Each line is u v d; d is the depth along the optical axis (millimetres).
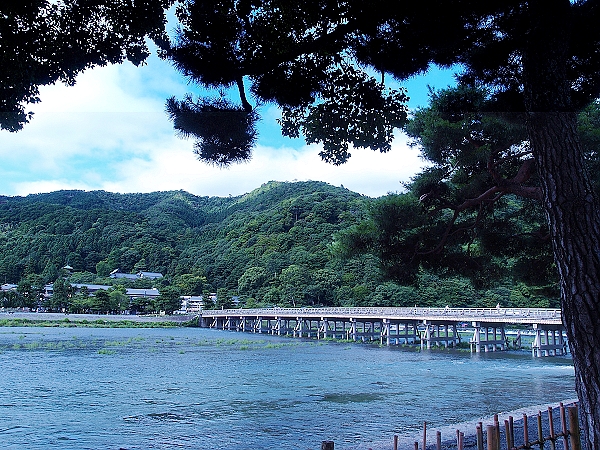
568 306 5602
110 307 106000
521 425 13883
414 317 52625
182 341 58906
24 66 5766
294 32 6617
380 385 26375
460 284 69188
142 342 55469
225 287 130750
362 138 7406
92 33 6004
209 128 5887
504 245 14070
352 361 38469
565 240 5652
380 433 16062
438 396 23031
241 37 6195
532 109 5969
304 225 143875
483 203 13086
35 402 21391
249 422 17812
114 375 29562
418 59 6746
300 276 101875
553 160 5797
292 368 33750
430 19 6168
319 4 6328
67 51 5930
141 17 5859
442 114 12500
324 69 6844
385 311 58594
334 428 16875
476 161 12109
